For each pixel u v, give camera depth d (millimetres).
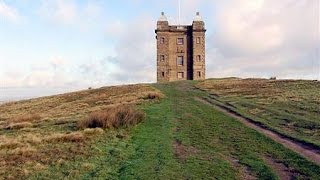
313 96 49656
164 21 114312
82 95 75750
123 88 79250
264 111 39094
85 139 25969
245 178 17109
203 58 114062
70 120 37219
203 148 23578
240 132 28312
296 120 32031
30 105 72188
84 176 18031
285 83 72500
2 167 19578
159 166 19172
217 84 80500
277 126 30281
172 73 114250
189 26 115125
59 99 75125
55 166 19750
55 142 25438
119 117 31672
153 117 36375
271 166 18953
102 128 29922
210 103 50688
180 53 114688
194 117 36656
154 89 73312
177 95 63094
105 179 17531
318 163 18906
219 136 27219
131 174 17984
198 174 17766
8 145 24406
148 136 27609
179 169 18641
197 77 113875
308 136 25781
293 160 19719
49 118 42344
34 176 18172
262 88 66688
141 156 21609
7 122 44250
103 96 68500
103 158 21375
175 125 32438
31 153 22297
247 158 20625
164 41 114062
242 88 69375
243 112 39188
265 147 23031
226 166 19062
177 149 23406
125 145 24797
